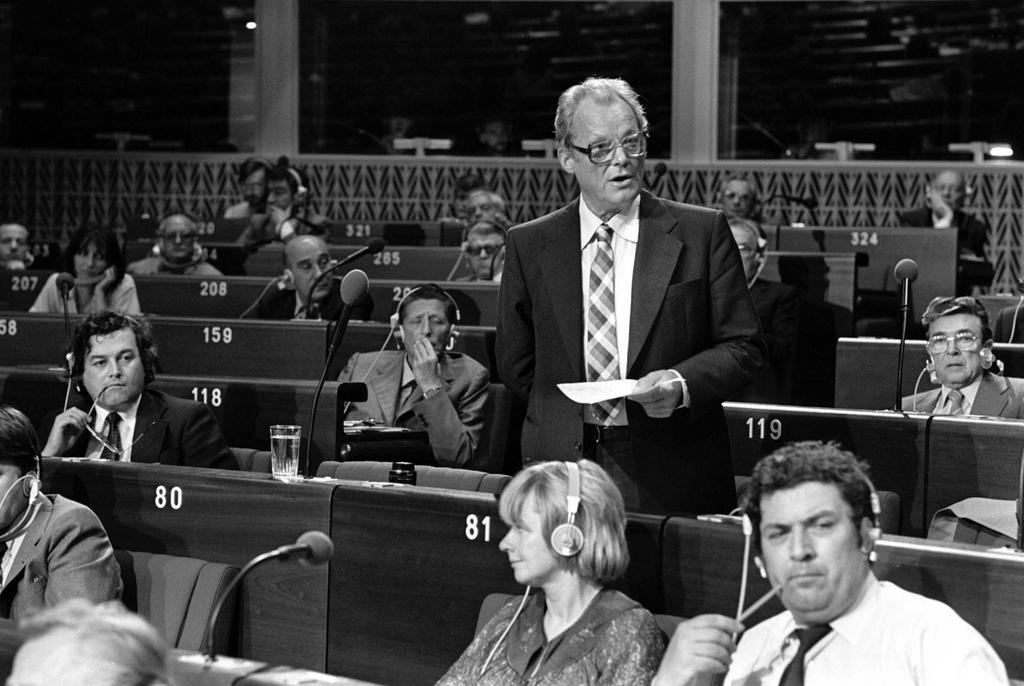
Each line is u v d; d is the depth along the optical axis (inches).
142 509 214.8
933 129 674.2
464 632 186.4
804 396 438.6
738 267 192.9
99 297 437.4
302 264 420.2
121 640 94.4
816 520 132.8
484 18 709.3
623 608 154.6
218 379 285.3
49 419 282.7
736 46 690.8
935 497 246.8
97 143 719.1
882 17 674.8
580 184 191.0
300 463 273.9
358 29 716.7
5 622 148.4
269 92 717.3
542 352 194.4
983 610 153.6
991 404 268.4
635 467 187.3
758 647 143.6
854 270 435.2
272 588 202.2
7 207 714.8
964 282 507.2
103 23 713.6
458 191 627.8
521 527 157.2
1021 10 658.2
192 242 505.0
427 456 287.9
